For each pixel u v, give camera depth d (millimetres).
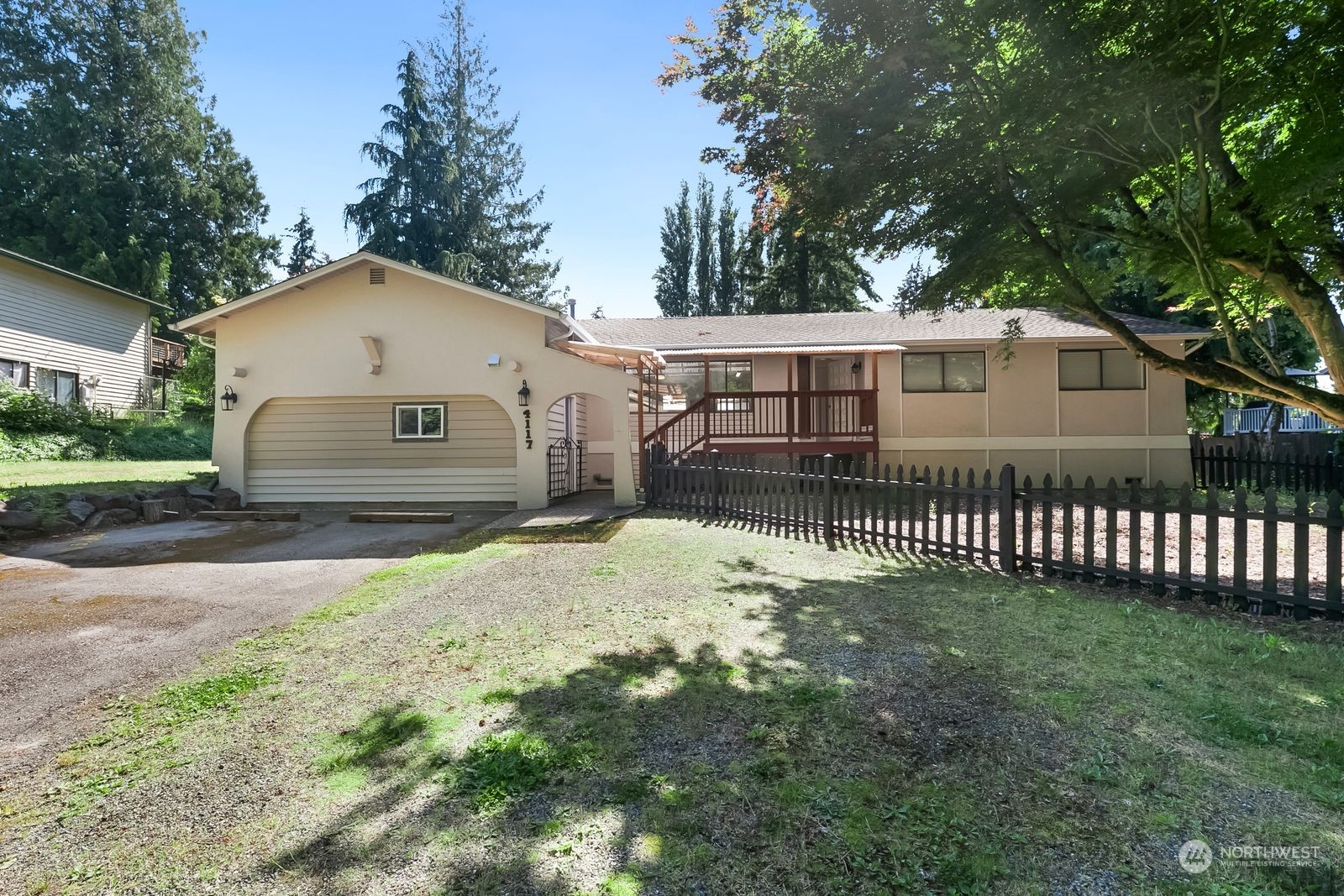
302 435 13336
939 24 5586
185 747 3234
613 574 6641
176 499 11664
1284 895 2092
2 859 2428
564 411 14883
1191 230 6316
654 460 12461
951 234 7121
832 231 7477
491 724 3379
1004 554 6609
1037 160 6184
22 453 16359
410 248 35906
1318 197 5637
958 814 2551
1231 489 15227
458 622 5105
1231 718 3236
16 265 18359
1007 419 16156
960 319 17391
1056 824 2479
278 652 4559
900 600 5492
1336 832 2395
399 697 3744
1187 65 5043
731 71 7211
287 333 13023
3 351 17938
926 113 5926
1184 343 15812
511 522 10688
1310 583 6062
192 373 29422
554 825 2537
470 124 39750
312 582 6711
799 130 6625
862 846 2383
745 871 2271
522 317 12898
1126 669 3891
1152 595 5613
